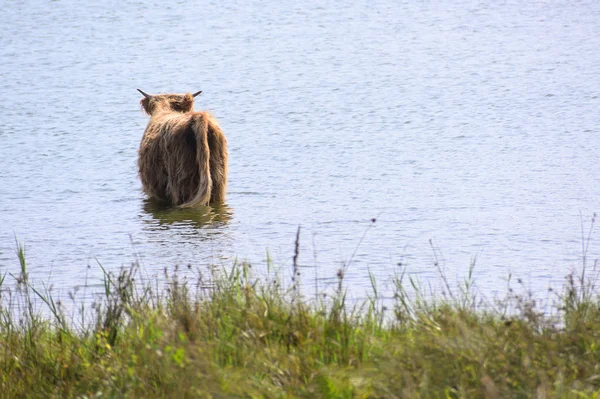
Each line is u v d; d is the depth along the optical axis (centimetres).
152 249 4372
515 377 2111
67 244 4512
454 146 6962
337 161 6550
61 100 9794
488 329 2294
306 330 2506
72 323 3058
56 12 18862
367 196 5438
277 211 5144
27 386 2419
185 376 2180
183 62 12688
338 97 9550
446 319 2442
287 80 10888
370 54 12975
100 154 7075
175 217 5097
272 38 15025
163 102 6200
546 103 8806
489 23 16200
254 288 2905
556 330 2366
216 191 5497
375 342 2427
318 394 2134
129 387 2216
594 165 6116
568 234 4406
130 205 5456
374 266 3941
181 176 5459
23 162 6800
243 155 6875
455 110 8588
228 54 13325
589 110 8331
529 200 5191
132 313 2659
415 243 4328
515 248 4181
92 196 5716
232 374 2173
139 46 14425
